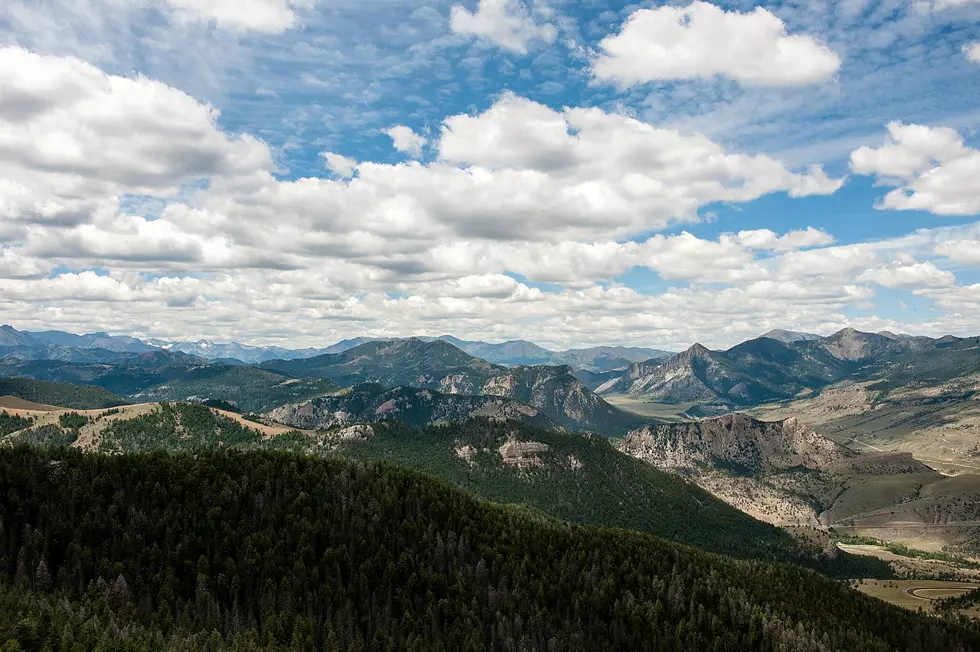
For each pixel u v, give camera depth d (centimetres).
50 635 17025
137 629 18525
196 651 17838
